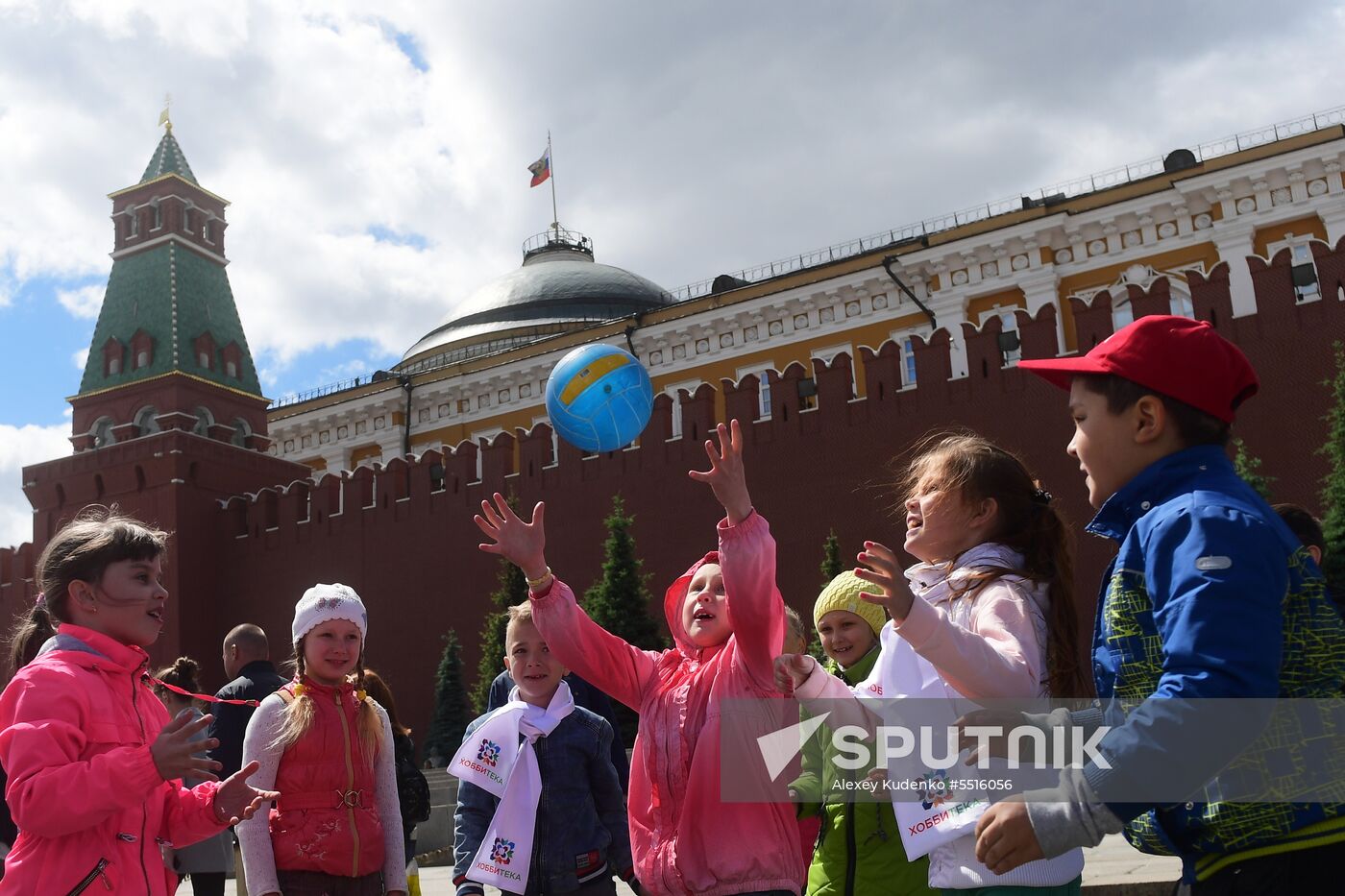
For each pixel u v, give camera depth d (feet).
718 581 11.45
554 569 88.07
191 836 11.09
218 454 105.40
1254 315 69.10
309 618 14.17
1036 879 9.05
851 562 78.33
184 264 115.03
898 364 79.92
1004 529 9.78
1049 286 92.12
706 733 10.43
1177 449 8.09
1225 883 7.36
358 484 98.73
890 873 12.17
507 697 17.48
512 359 114.21
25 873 10.02
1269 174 85.25
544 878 14.34
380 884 13.96
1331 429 65.41
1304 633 7.29
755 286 104.17
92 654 10.72
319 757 13.66
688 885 10.22
